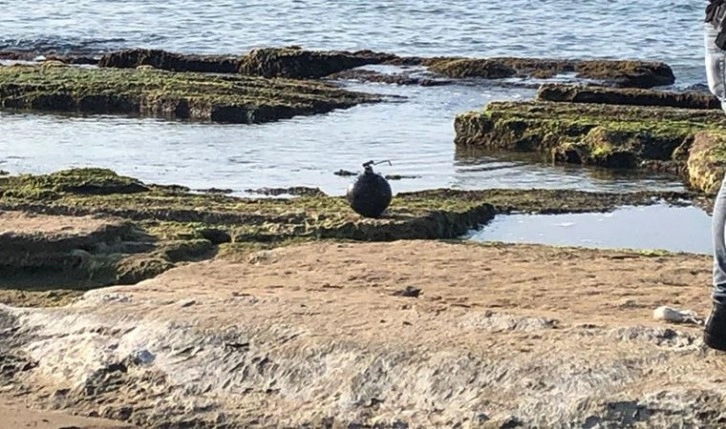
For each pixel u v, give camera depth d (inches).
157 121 1138.0
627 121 1023.6
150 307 418.0
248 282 469.1
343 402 358.6
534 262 510.9
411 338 380.2
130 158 944.3
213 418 359.9
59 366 392.2
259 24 2174.0
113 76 1312.7
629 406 339.9
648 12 2327.8
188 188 801.6
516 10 2374.5
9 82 1261.1
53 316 418.3
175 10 2402.8
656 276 484.4
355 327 390.3
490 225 698.2
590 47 1847.9
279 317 401.4
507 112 1060.5
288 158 949.2
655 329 378.0
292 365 374.0
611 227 707.4
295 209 649.0
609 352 363.9
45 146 999.6
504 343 373.7
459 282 470.0
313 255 519.2
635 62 1466.5
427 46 1862.7
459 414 346.9
